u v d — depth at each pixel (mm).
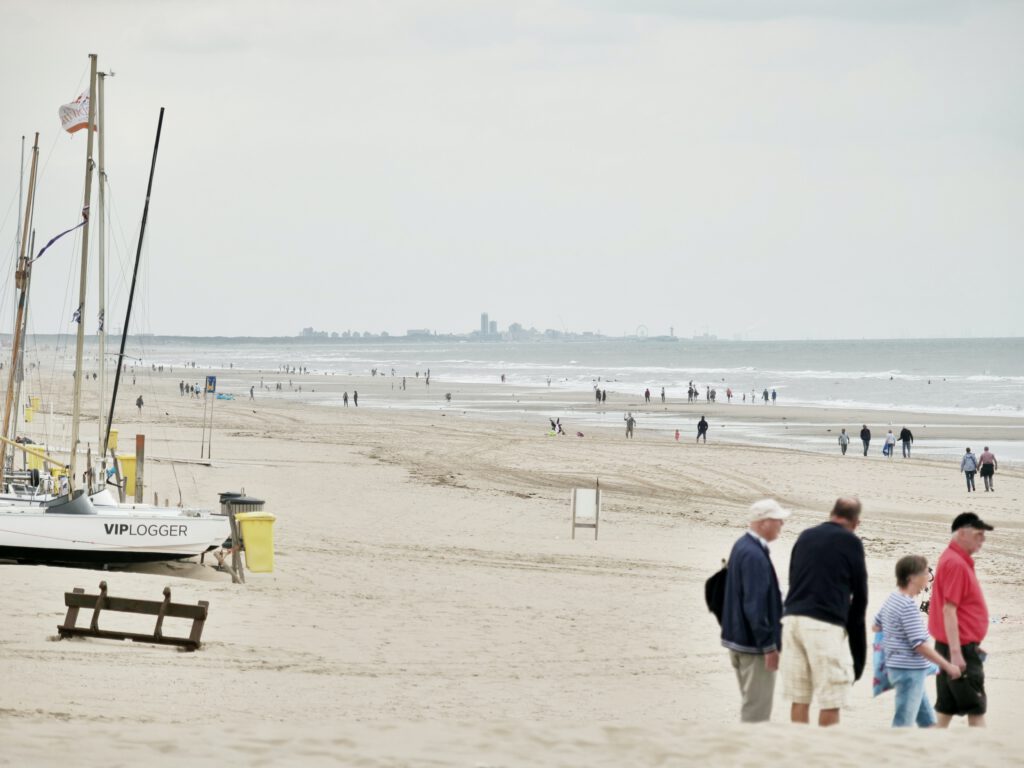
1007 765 20578
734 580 25312
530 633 44719
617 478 119500
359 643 40844
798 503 105000
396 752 21188
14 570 49281
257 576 54438
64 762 19672
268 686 32781
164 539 55094
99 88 70938
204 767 19797
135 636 38031
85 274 60969
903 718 27047
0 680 30031
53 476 79438
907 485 120250
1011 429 199000
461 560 64000
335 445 145875
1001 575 68812
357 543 68625
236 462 119000
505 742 22156
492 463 130250
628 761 20766
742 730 23109
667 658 41312
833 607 24359
